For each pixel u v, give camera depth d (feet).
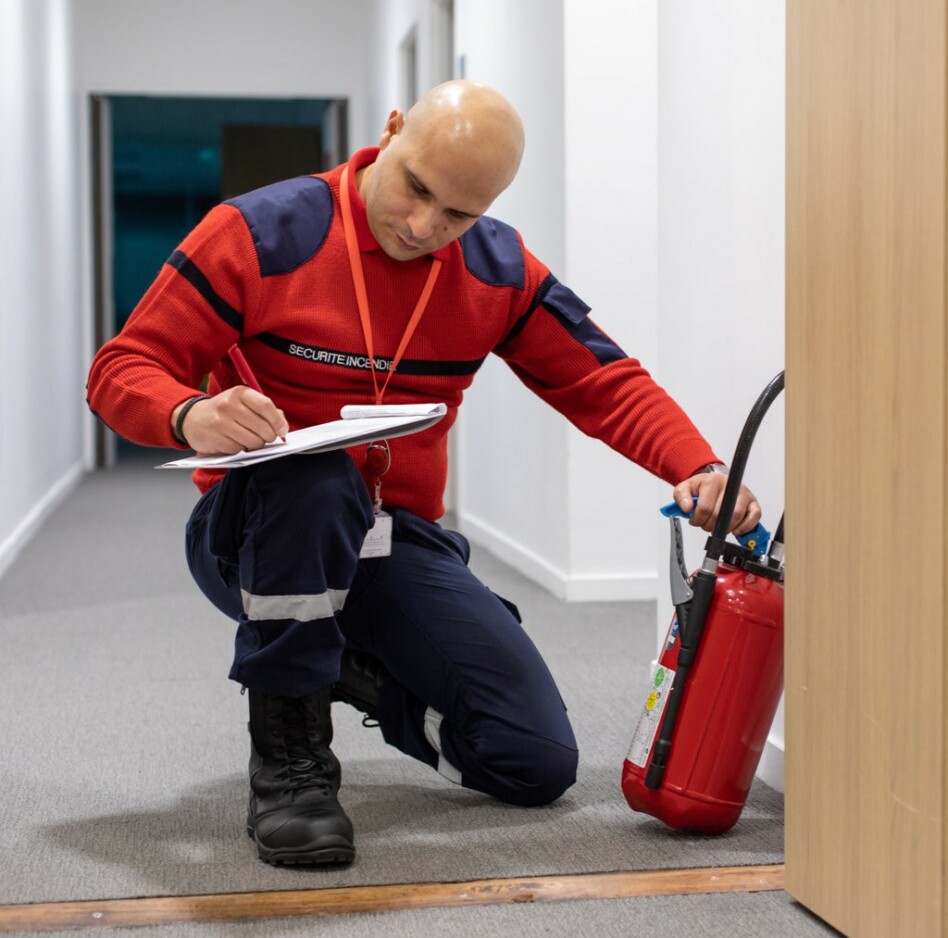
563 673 8.72
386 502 5.67
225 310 5.07
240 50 27.04
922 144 3.75
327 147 30.07
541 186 12.49
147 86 26.78
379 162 5.10
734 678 5.12
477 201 4.84
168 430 4.72
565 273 11.58
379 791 5.96
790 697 4.62
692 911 4.55
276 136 31.48
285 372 5.28
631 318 11.63
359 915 4.49
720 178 6.79
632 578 11.85
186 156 46.88
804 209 4.46
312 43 27.27
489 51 14.85
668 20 7.56
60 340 22.15
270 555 4.84
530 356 5.77
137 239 49.83
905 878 3.92
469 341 5.53
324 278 5.23
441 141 4.75
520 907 4.57
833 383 4.29
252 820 5.11
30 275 17.94
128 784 6.11
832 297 4.28
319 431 4.75
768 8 6.18
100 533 17.06
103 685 8.36
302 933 4.33
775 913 4.54
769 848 5.17
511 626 5.68
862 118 4.07
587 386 5.70
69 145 24.32
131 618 10.91
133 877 4.83
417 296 5.34
